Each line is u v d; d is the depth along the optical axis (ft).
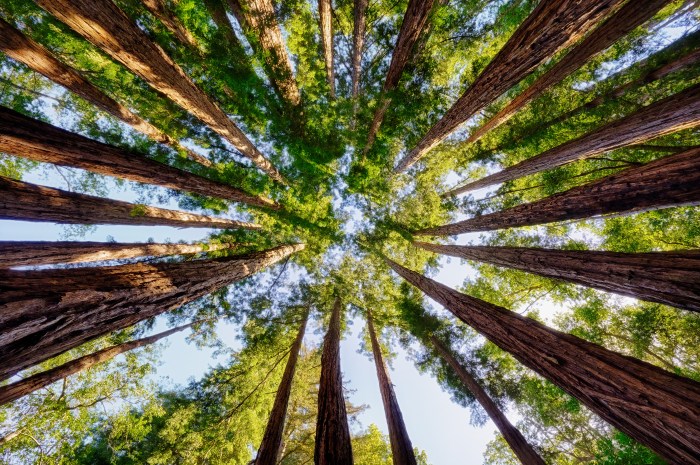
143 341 29.73
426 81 36.14
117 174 20.26
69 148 16.15
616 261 13.83
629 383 10.42
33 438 34.17
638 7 17.37
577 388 12.01
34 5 21.11
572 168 38.81
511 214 24.66
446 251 36.63
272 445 18.84
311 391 54.65
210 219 34.42
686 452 8.64
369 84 38.73
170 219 27.71
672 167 11.84
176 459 40.70
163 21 23.29
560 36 15.01
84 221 19.92
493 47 40.14
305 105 32.65
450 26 32.12
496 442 48.62
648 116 17.37
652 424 9.51
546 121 35.06
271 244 45.91
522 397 39.29
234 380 44.21
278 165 38.01
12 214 15.16
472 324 19.71
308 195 41.73
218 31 23.95
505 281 50.21
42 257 17.35
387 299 52.01
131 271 11.53
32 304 6.81
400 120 37.45
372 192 44.80
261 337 47.26
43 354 8.13
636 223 39.65
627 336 40.73
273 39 27.76
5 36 13.69
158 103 28.99
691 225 35.63
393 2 36.88
